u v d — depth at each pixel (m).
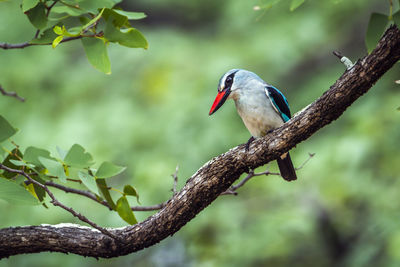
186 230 11.88
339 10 13.33
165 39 13.70
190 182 5.45
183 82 12.48
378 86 12.27
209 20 15.05
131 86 12.81
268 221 11.74
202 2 14.97
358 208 12.78
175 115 11.91
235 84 7.23
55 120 12.20
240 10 13.55
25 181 5.18
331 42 14.09
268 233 11.59
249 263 11.77
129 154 11.73
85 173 4.70
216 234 12.00
